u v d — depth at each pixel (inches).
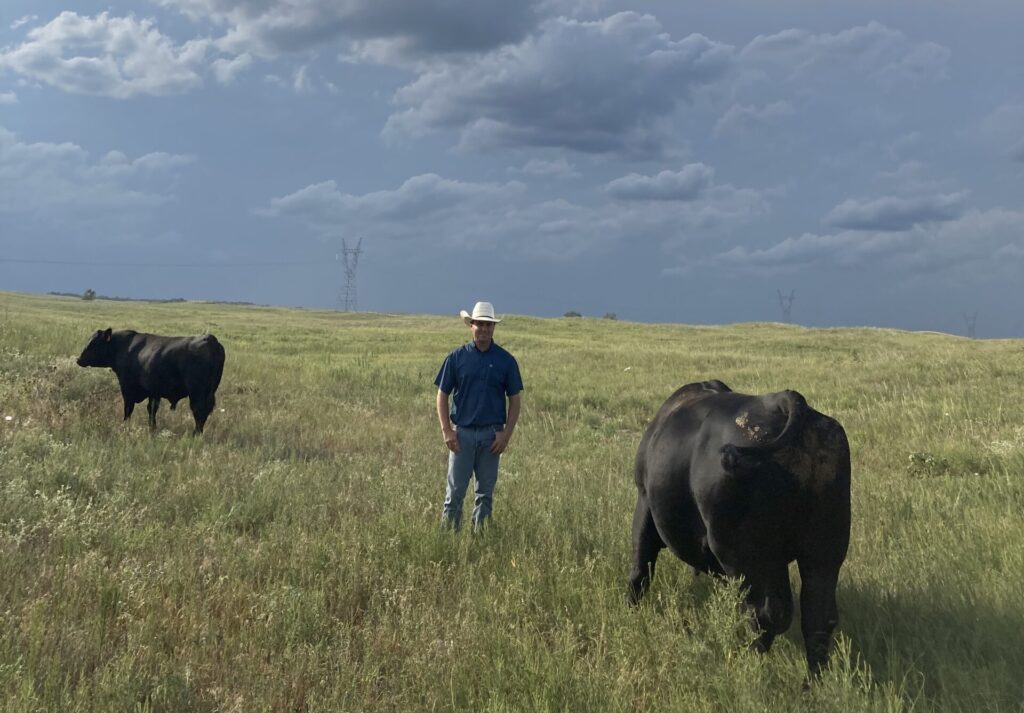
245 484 313.7
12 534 228.1
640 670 169.3
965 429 472.4
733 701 149.1
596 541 258.2
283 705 153.4
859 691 147.9
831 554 160.1
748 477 156.6
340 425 498.0
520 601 198.7
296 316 2962.6
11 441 347.3
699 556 186.7
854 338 1706.4
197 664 162.6
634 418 617.0
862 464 419.5
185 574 209.5
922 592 207.9
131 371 442.9
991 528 268.8
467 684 160.6
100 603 185.9
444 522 264.5
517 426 566.9
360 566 225.6
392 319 2869.1
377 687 163.0
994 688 156.3
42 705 140.7
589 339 1691.7
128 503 278.1
